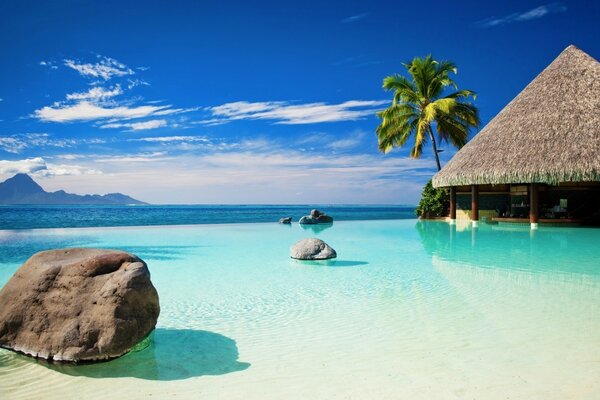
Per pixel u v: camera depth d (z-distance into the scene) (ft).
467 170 63.93
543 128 59.88
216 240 52.11
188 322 18.06
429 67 93.25
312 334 16.31
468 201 79.51
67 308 14.17
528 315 18.26
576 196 68.44
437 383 11.98
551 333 15.93
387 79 95.71
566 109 60.23
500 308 19.42
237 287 24.71
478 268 29.99
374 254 37.73
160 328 17.22
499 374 12.49
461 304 20.24
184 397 11.39
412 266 31.19
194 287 24.80
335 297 22.06
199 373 12.87
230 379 12.44
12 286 15.19
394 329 16.70
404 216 142.82
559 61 68.28
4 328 14.40
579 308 19.29
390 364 13.34
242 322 17.97
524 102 66.28
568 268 29.63
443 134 94.27
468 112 92.94
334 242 47.93
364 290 23.54
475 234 54.29
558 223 63.87
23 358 13.88
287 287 24.58
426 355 14.01
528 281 25.34
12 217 139.54
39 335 14.02
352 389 11.73
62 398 11.43
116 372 12.95
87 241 51.60
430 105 86.33
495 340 15.26
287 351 14.58
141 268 14.99
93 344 13.55
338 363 13.50
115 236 57.72
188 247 44.93
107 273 14.94
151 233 62.49
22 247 45.37
